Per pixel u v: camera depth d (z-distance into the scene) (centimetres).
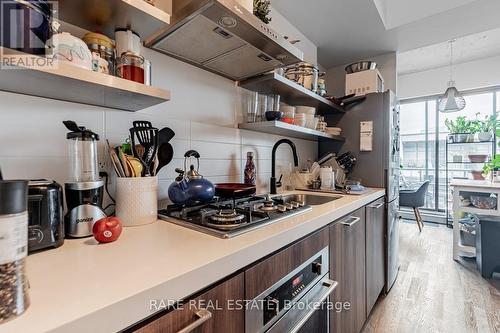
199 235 77
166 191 119
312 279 97
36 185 64
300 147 229
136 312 44
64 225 74
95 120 96
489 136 398
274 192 175
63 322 36
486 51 393
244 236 75
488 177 352
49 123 84
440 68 457
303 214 105
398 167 255
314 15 201
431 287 221
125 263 56
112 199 99
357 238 146
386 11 219
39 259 59
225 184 135
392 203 224
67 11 81
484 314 181
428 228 424
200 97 137
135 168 90
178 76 126
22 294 38
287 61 130
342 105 231
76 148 83
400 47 254
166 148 109
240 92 162
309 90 180
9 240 37
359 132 230
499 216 268
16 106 78
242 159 163
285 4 188
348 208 131
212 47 115
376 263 185
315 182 203
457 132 434
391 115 222
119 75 88
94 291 44
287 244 83
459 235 283
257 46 115
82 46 71
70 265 55
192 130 132
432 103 485
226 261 60
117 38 93
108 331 40
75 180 82
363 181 226
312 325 99
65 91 78
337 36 232
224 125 151
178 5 98
